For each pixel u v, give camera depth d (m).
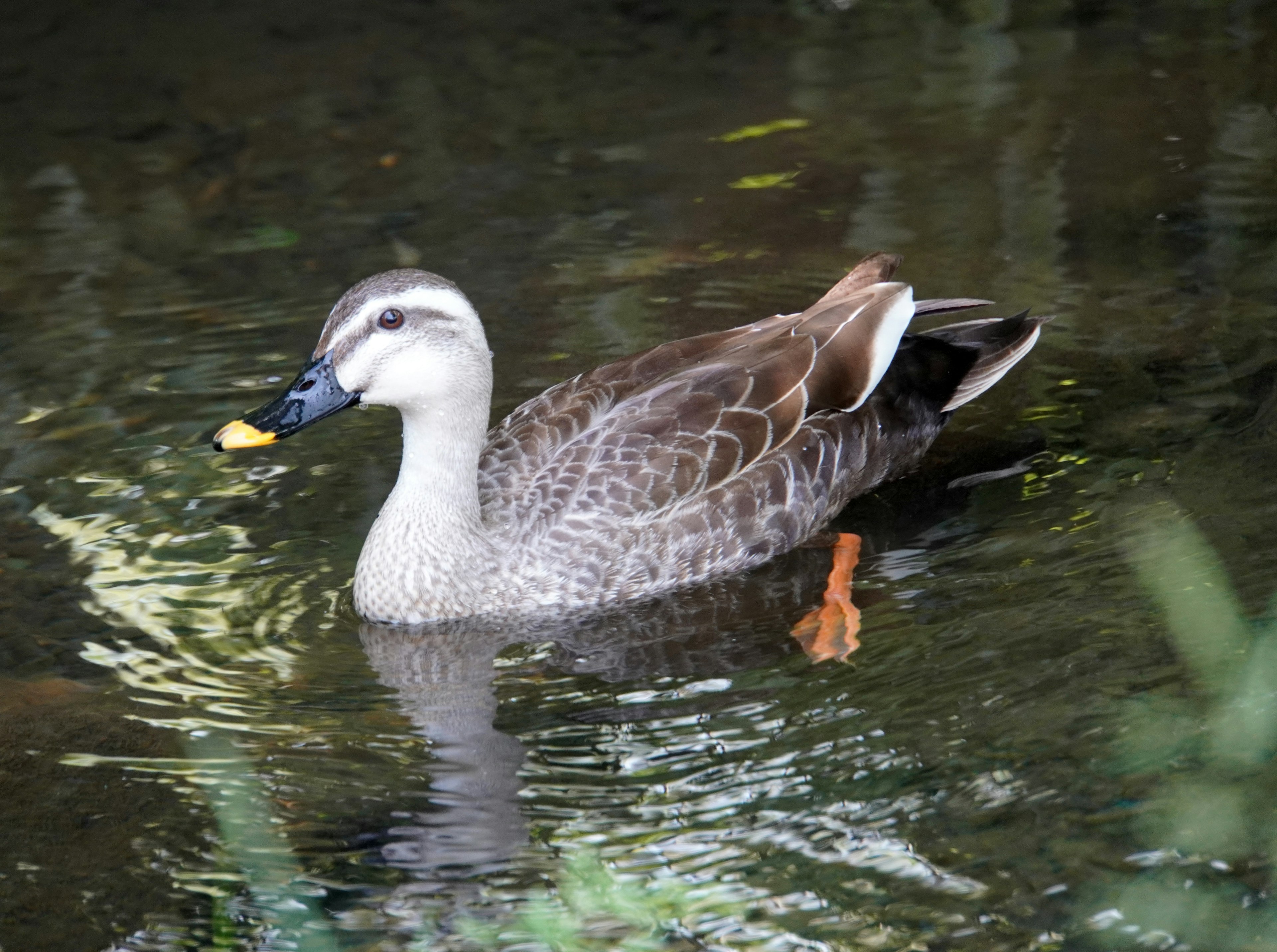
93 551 10.72
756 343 11.18
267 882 7.44
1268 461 10.78
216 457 12.09
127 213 17.30
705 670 9.25
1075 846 7.34
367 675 9.36
